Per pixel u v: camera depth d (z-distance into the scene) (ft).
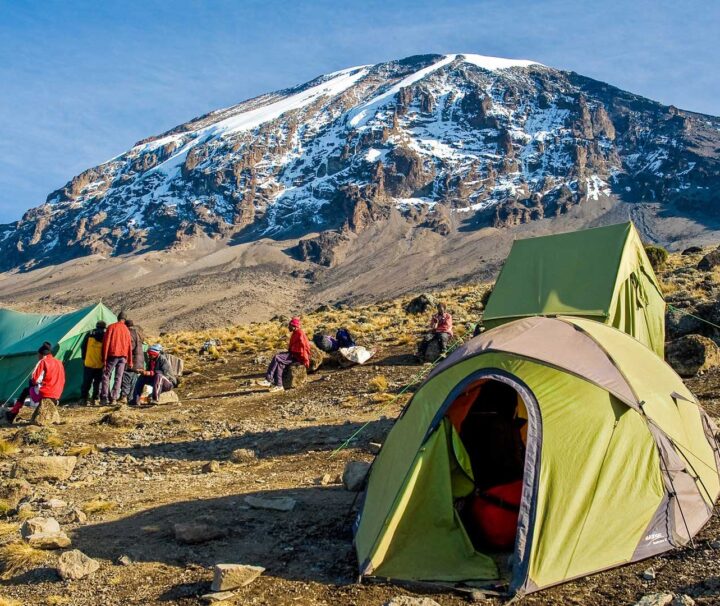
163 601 20.90
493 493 23.77
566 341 26.43
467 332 69.82
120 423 53.26
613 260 46.98
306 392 61.62
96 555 24.84
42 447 46.14
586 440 22.89
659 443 24.29
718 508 25.82
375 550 21.99
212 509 29.43
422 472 23.39
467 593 20.44
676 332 57.88
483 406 26.30
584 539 21.56
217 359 90.27
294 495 30.91
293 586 21.45
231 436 46.91
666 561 21.83
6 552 24.79
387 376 62.95
